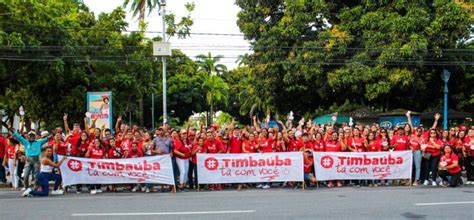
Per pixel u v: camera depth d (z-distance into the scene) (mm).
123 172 15039
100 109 25938
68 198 13625
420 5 28344
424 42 26891
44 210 11414
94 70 34344
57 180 14852
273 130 16500
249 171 15664
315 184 16438
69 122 33875
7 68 27516
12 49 25016
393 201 12547
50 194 14602
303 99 32625
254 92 33750
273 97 32594
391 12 28500
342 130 16812
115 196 14039
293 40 30375
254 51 32031
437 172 16125
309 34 30500
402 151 16281
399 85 27938
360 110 27906
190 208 11586
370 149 16547
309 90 31719
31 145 15047
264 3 32656
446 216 10453
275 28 30297
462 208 11430
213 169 15523
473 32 30750
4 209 11586
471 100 30984
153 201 12844
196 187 15852
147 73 36156
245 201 12727
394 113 27625
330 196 13617
